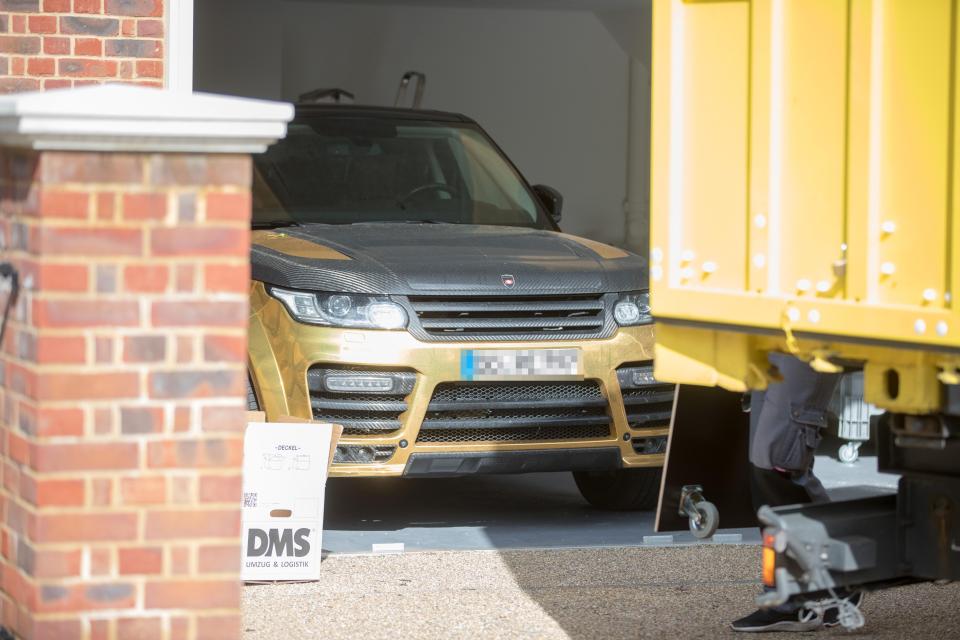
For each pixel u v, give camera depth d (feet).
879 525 40.50
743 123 38.78
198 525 35.96
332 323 63.31
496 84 151.12
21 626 36.50
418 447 63.77
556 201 82.69
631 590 54.70
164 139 35.29
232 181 35.86
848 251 36.09
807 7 37.17
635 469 70.08
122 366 35.53
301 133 79.41
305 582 55.93
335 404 63.26
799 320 37.27
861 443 88.69
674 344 41.01
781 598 39.04
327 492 76.74
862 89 35.73
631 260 70.03
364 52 148.36
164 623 35.94
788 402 48.85
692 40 39.91
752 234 38.47
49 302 35.04
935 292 34.22
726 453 54.54
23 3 66.39
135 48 67.21
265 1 135.74
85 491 35.45
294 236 69.92
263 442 55.88
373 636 48.11
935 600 52.90
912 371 35.50
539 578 56.59
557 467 65.51
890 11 35.19
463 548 62.59
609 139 152.87
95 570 35.55
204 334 35.81
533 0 137.39
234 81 135.64
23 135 35.01
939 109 34.06
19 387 36.68
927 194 34.40
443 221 76.43
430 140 81.30
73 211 35.12
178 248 35.65
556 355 65.10
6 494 37.88
